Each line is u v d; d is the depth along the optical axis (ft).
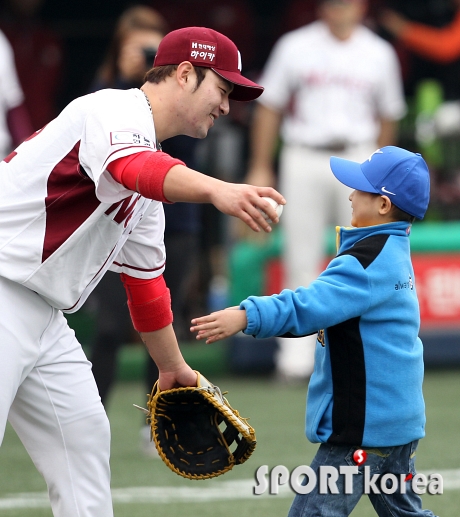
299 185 89.10
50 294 37.24
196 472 41.60
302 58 88.02
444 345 100.27
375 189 40.24
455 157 108.47
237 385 96.37
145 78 38.86
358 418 38.47
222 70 37.96
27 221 36.60
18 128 83.25
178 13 120.98
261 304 38.04
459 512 52.13
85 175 35.83
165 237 69.00
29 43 113.50
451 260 100.37
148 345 41.88
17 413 38.96
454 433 73.67
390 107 90.38
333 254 95.71
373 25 119.55
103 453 39.50
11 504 54.60
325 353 39.47
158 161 33.76
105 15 128.67
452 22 125.90
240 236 106.22
